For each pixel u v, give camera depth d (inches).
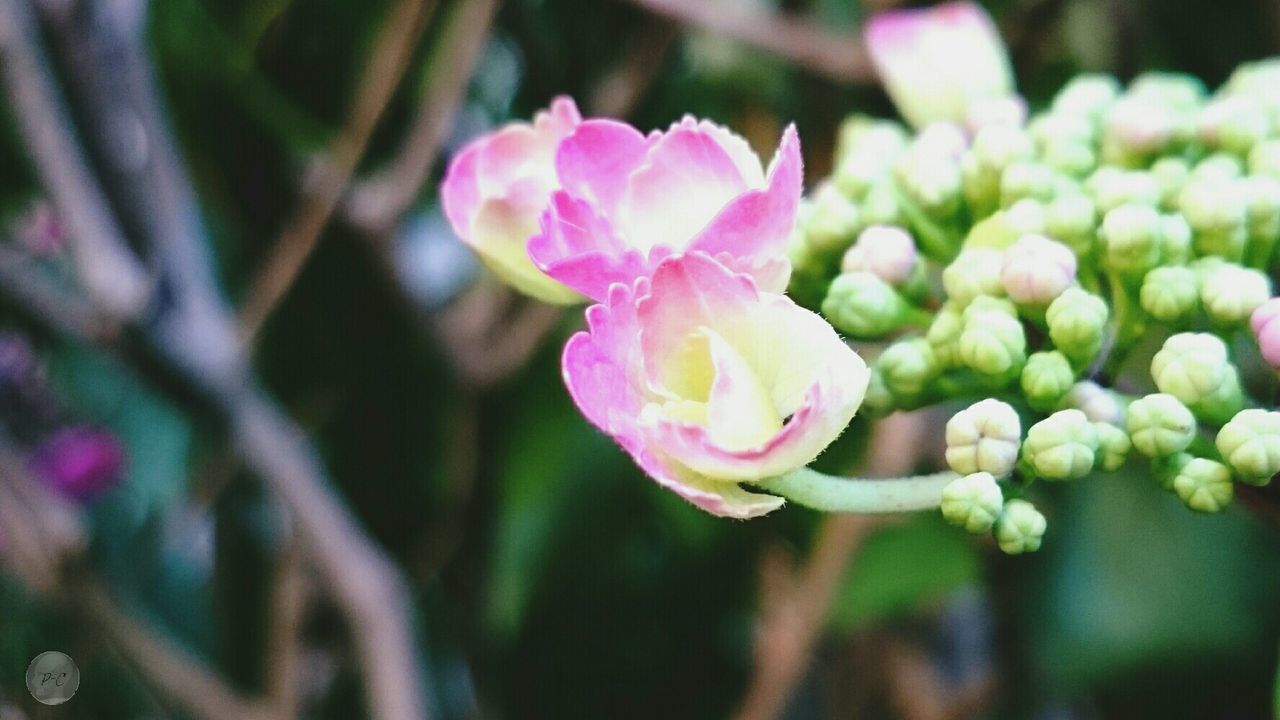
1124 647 7.7
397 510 9.3
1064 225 5.7
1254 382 6.2
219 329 7.6
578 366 4.9
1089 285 5.7
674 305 5.0
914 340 5.7
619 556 8.9
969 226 6.0
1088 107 6.2
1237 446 5.2
